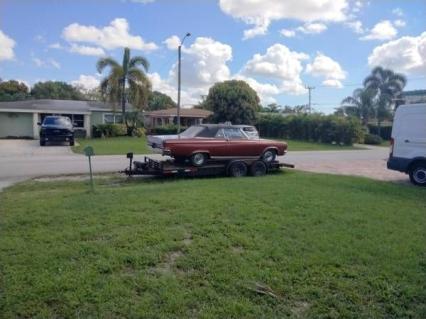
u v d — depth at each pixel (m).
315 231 5.36
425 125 10.45
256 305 3.39
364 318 3.27
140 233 5.09
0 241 4.75
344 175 11.92
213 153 11.58
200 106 62.25
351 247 4.76
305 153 22.47
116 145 24.28
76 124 34.22
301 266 4.16
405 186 9.89
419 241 5.08
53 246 4.59
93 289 3.54
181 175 11.38
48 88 65.94
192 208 6.40
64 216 5.89
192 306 3.33
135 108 35.66
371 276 3.99
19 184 9.82
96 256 4.29
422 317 3.31
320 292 3.64
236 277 3.88
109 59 32.97
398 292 3.68
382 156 21.36
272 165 12.55
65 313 3.18
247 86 44.38
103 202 6.85
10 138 31.44
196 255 4.39
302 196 7.62
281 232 5.28
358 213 6.41
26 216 5.89
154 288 3.61
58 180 10.71
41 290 3.49
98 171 12.62
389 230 5.52
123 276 3.84
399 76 42.03
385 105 41.56
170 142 11.05
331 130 33.84
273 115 43.03
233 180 10.07
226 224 5.54
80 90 69.94
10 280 3.68
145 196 7.36
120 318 3.13
